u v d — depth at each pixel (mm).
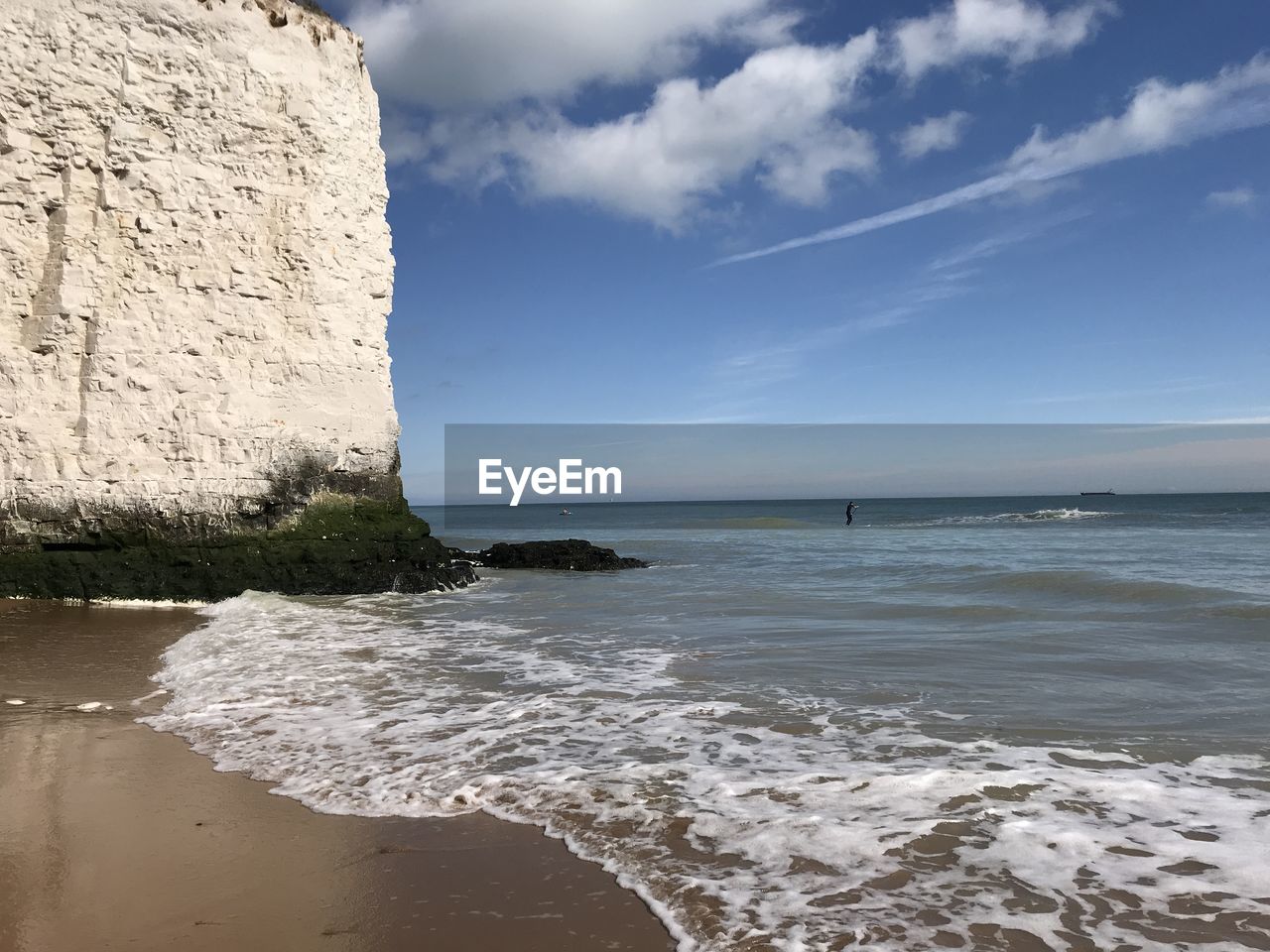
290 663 9219
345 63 17531
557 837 4617
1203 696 7469
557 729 6621
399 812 4984
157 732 6641
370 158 17859
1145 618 11797
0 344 13828
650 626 11844
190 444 14969
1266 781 5348
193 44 15461
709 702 7387
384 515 17078
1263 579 15977
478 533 53344
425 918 3738
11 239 14023
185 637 10898
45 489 13914
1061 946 3512
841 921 3717
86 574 14039
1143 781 5328
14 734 6594
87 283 14367
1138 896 3912
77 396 14242
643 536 41719
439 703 7465
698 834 4629
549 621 12523
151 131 15062
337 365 16828
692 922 3707
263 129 16156
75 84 14438
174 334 15039
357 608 14109
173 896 3947
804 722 6750
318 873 4195
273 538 15695
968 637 10445
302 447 16172
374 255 17656
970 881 4078
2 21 13984
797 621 12000
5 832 4711
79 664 9141
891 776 5422
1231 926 3646
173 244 15156
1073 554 23453
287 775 5621
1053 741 6207
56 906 3838
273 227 16250
